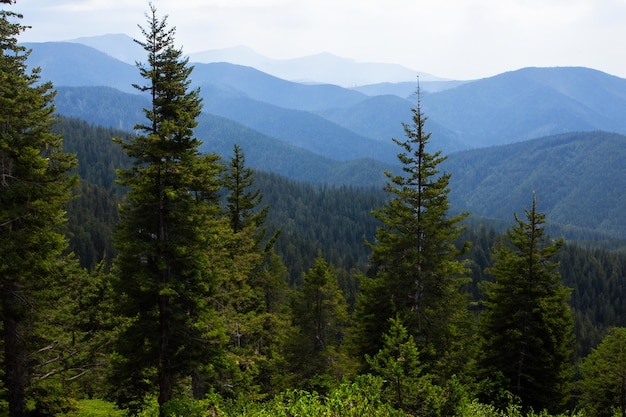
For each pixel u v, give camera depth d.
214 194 19.25
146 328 17.28
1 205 14.20
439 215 22.12
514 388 23.69
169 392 17.52
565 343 24.12
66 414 16.97
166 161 16.47
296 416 16.31
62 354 16.16
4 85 14.16
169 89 16.59
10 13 14.43
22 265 14.10
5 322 14.98
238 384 23.44
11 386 15.09
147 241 16.80
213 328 17.95
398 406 16.41
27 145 14.75
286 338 29.92
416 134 22.72
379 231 23.34
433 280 22.55
